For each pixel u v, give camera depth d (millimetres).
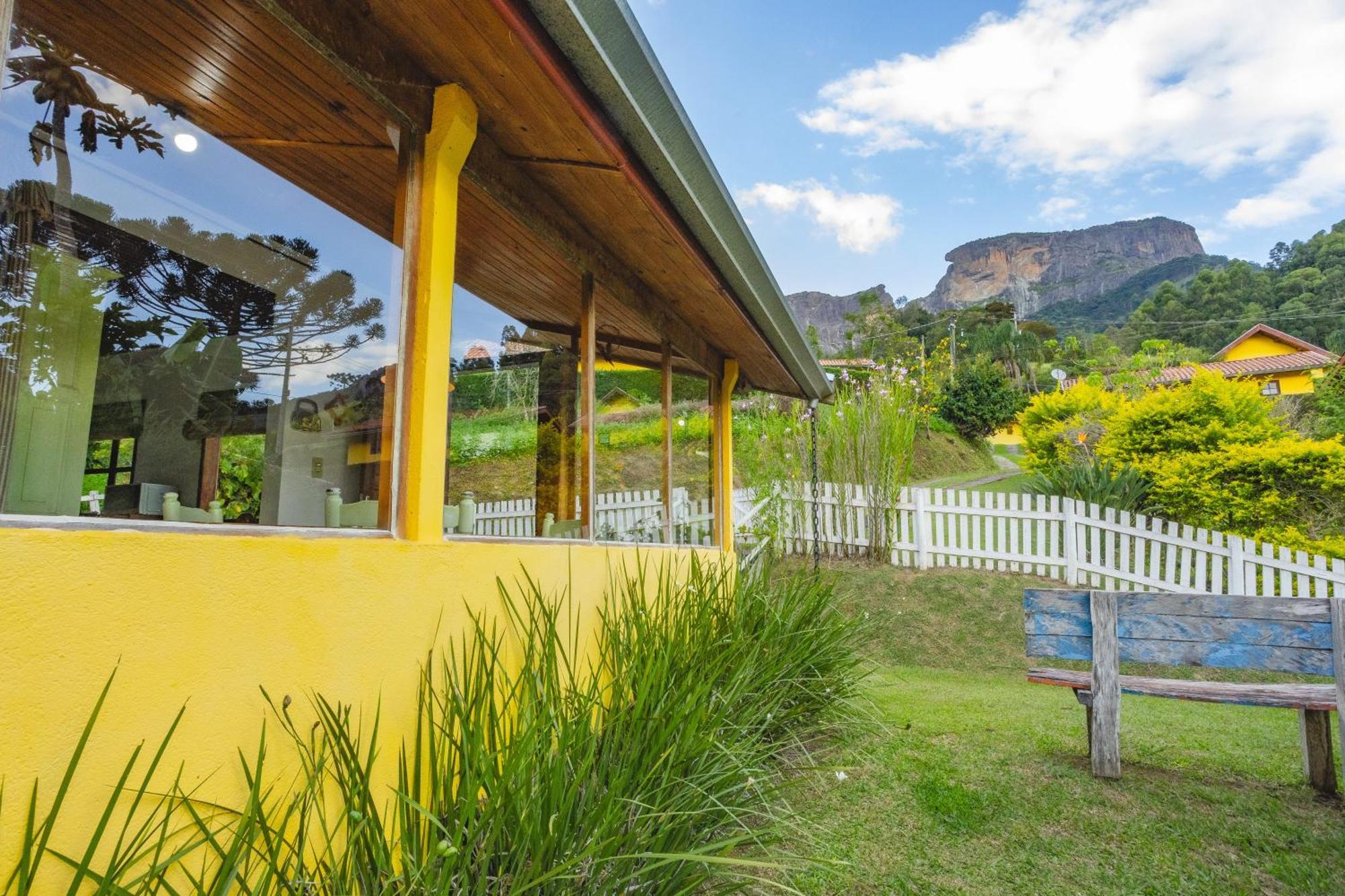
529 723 2170
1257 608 3506
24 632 1188
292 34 1930
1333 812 3258
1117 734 3680
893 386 10898
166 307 2148
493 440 3021
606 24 2102
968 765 3861
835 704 4562
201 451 2010
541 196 3191
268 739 1645
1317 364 32125
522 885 1766
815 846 2893
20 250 1813
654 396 4949
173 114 2205
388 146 2451
